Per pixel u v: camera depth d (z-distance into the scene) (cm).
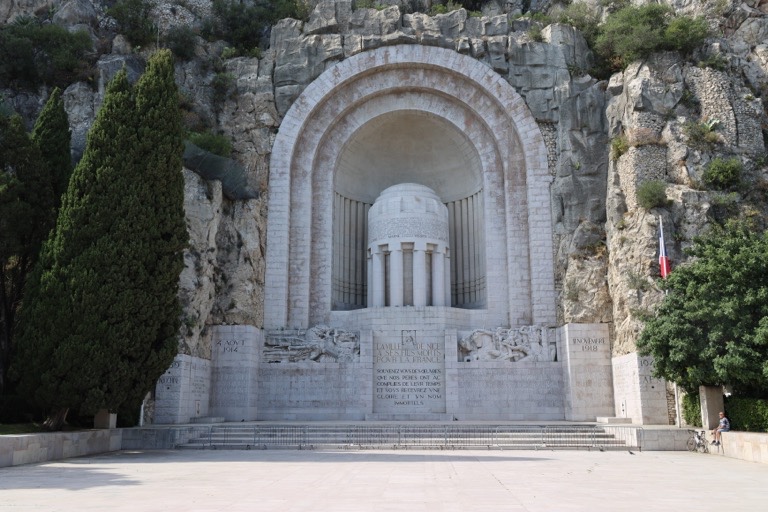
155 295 2227
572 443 2286
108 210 2208
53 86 3312
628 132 3111
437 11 3831
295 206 3419
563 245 3250
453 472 1499
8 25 3416
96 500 1048
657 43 3167
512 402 3070
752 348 1988
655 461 1828
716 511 943
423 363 3148
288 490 1171
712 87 3094
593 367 3023
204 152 3042
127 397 2150
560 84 3441
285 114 3472
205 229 2989
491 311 3322
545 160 3378
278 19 4047
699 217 2809
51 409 2097
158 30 3653
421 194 3434
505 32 3569
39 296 2114
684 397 2439
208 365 3003
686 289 2188
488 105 3506
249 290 3136
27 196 2317
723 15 3531
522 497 1085
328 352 3133
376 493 1129
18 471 1548
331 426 2470
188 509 947
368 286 3431
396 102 3584
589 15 3753
